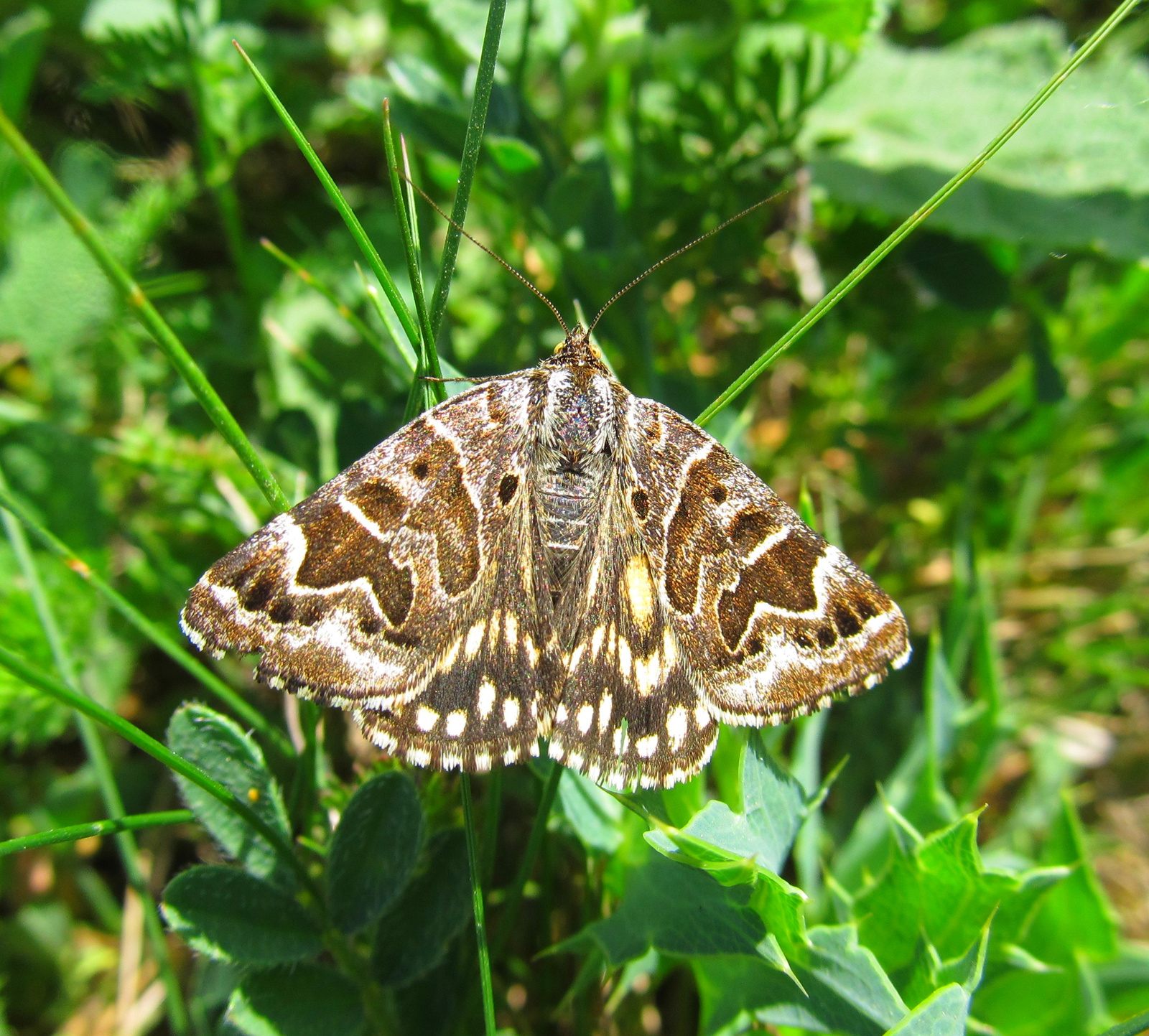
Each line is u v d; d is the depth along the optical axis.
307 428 0.05
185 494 0.05
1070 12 0.07
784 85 0.06
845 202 0.06
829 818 0.05
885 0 0.05
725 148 0.05
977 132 0.06
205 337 0.05
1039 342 0.06
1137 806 0.06
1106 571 0.06
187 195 0.05
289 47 0.06
